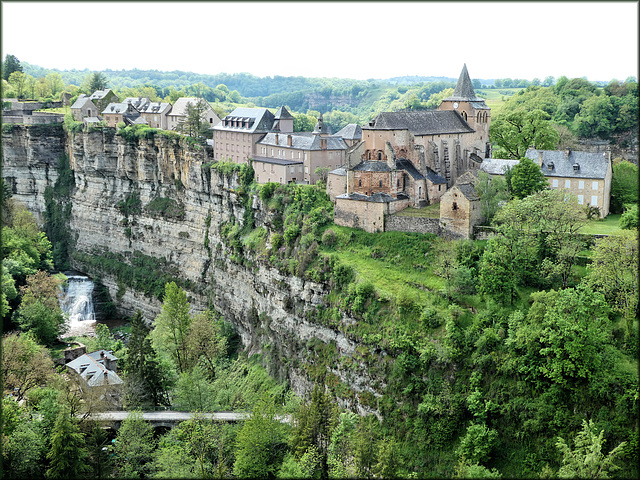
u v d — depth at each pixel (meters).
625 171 153.50
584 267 120.12
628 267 109.62
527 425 104.94
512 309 117.81
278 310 162.50
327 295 145.75
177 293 161.38
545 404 104.81
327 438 117.38
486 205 137.75
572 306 106.62
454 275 125.50
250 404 141.88
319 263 150.00
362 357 130.62
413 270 137.25
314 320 146.88
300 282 152.75
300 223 164.62
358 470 108.88
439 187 161.75
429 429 114.31
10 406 120.62
